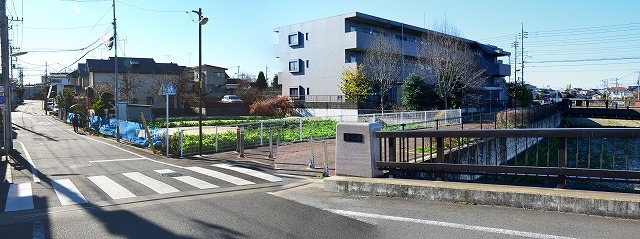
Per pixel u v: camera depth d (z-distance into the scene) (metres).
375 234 5.27
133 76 53.84
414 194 7.06
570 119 45.91
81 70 69.88
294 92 47.06
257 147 17.72
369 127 8.13
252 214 6.54
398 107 38.66
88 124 32.69
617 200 5.43
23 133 30.78
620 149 25.20
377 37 39.97
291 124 24.31
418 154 12.07
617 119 41.75
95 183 10.05
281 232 5.54
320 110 42.06
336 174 8.59
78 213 7.00
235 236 5.45
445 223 5.54
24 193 8.88
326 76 43.50
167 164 13.73
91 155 16.91
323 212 6.47
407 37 46.44
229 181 10.10
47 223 6.39
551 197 5.86
